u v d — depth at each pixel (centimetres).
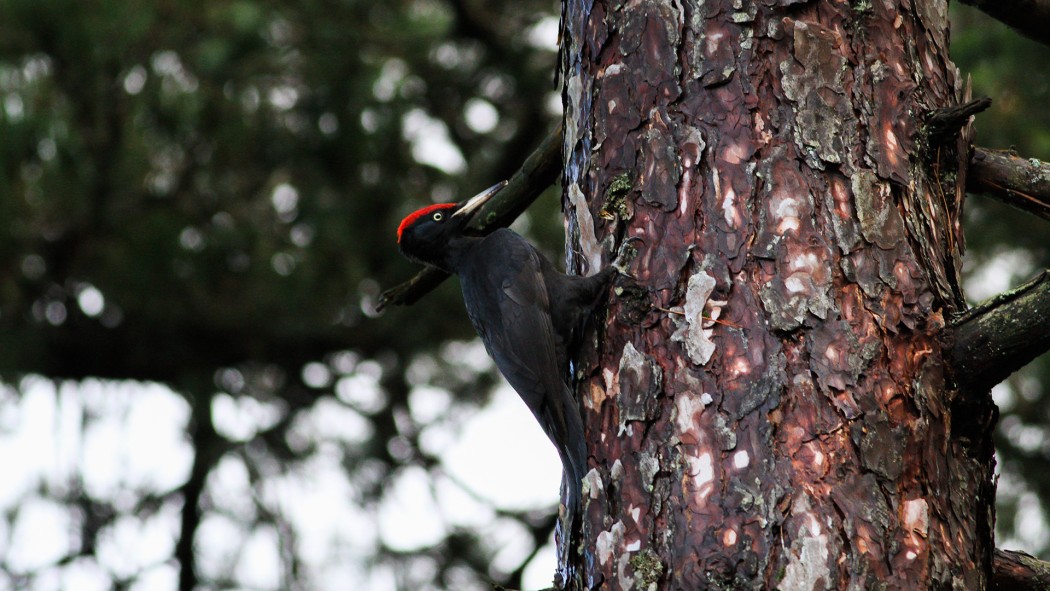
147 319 1641
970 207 1431
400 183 1627
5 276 1548
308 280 1582
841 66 711
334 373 1817
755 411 657
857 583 618
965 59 1339
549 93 1812
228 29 1485
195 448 1739
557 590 719
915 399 659
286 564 1675
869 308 670
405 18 1670
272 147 1548
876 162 696
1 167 1358
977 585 654
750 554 629
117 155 1467
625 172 745
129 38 1400
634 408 695
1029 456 1581
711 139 714
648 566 657
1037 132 1288
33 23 1359
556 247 1641
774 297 674
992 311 664
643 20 754
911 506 640
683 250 705
